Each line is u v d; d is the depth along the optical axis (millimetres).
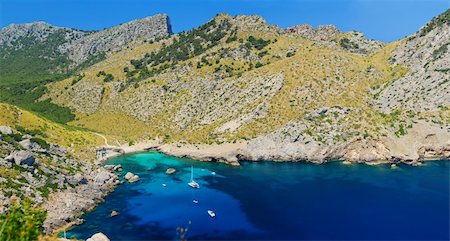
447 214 119125
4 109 192375
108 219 120688
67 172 148000
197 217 122062
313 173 170625
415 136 193625
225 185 155500
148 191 148375
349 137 195375
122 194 145000
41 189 125938
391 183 151500
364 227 111750
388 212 122062
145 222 118188
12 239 41344
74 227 114625
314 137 196625
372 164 183750
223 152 197750
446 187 144625
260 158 196125
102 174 155000
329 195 139875
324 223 115562
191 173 174625
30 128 191875
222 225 115750
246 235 108438
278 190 147625
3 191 115375
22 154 133750
